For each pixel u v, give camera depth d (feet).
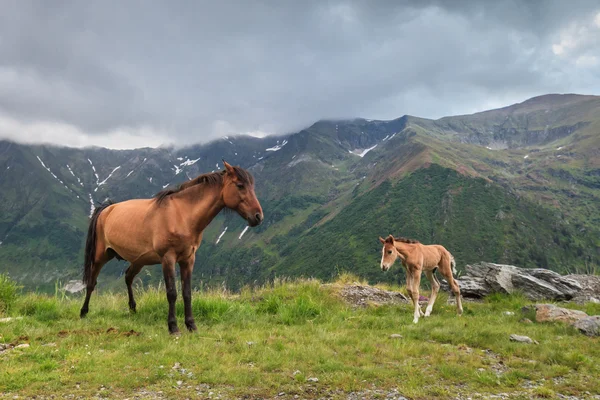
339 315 34.22
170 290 25.90
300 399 16.25
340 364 19.92
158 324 28.35
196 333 25.34
